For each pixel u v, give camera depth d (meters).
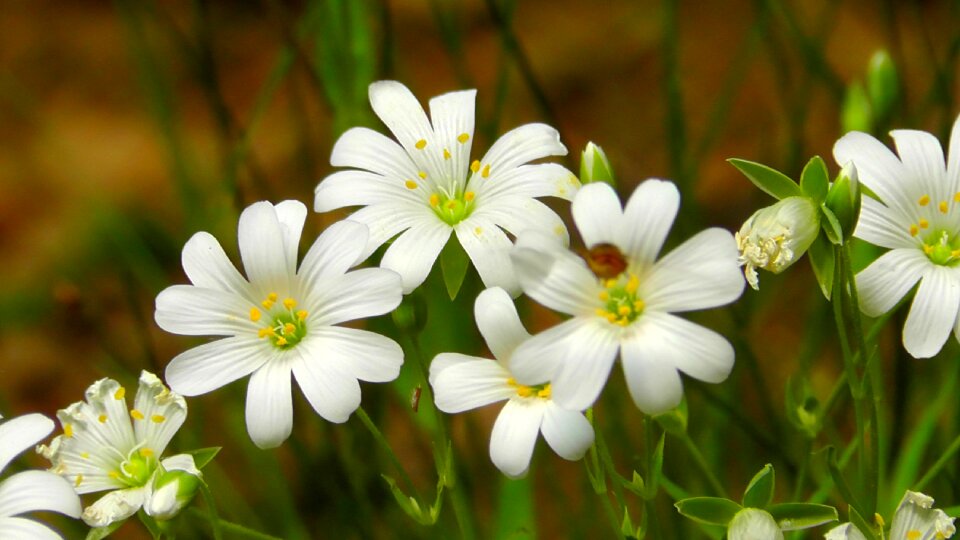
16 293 0.36
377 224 0.24
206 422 0.32
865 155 0.24
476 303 0.23
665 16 0.29
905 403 0.27
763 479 0.23
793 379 0.29
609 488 0.29
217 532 0.23
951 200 0.24
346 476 0.28
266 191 0.30
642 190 0.22
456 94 0.25
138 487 0.24
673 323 0.22
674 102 0.29
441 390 0.23
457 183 0.24
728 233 0.22
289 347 0.23
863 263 0.27
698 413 0.29
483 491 0.30
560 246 0.22
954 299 0.23
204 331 0.24
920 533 0.23
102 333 0.30
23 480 0.23
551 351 0.22
